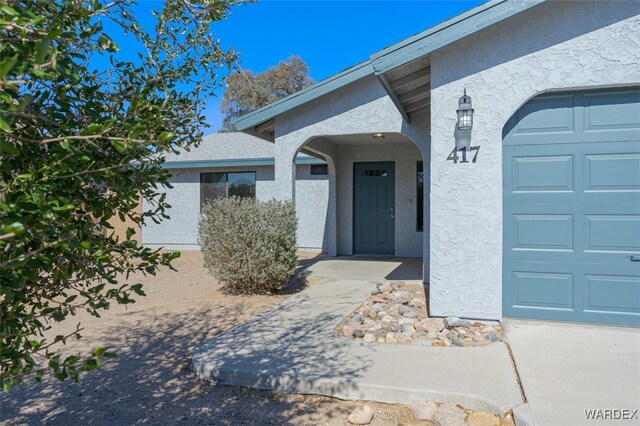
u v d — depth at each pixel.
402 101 7.03
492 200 5.22
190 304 7.29
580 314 5.14
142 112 2.35
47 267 1.89
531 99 5.25
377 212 12.27
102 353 2.02
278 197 8.84
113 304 7.47
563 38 4.97
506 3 4.85
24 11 1.57
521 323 5.25
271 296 7.59
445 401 3.47
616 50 4.83
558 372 3.84
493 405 3.32
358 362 4.20
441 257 5.41
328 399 3.71
